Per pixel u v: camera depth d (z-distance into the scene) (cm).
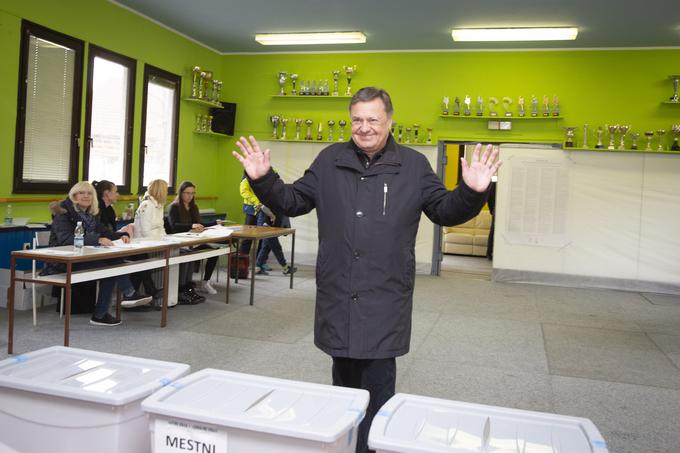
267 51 931
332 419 128
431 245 882
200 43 888
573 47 834
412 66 888
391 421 133
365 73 905
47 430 136
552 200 833
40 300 549
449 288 774
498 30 748
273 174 202
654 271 807
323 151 217
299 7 699
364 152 206
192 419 124
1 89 554
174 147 838
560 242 832
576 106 839
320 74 920
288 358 425
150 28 765
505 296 730
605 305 696
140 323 507
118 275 467
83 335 458
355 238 200
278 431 118
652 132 798
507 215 844
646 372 429
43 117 606
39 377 146
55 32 610
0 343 421
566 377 410
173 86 827
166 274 497
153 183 563
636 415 340
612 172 817
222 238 577
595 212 823
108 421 131
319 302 209
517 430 131
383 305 200
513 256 844
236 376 150
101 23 677
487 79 865
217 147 960
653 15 676
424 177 207
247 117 950
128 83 733
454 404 142
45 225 577
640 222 811
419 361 436
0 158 558
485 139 871
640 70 819
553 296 744
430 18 720
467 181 187
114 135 717
